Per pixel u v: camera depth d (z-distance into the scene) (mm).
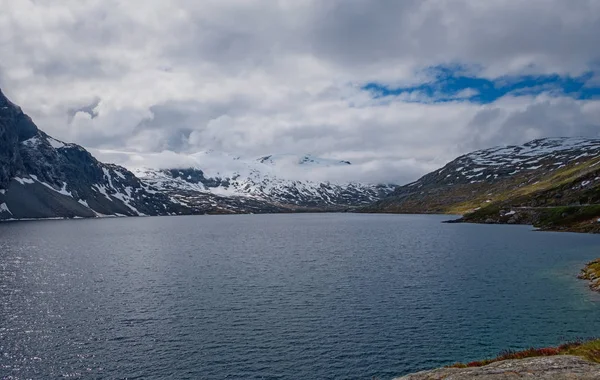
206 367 46531
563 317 62125
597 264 94188
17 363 47625
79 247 165000
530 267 102938
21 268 110125
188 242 185250
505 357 37438
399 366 46500
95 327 59219
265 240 192375
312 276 94688
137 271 104250
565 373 26344
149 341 53969
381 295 75750
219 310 67188
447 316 63281
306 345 52344
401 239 183250
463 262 112750
